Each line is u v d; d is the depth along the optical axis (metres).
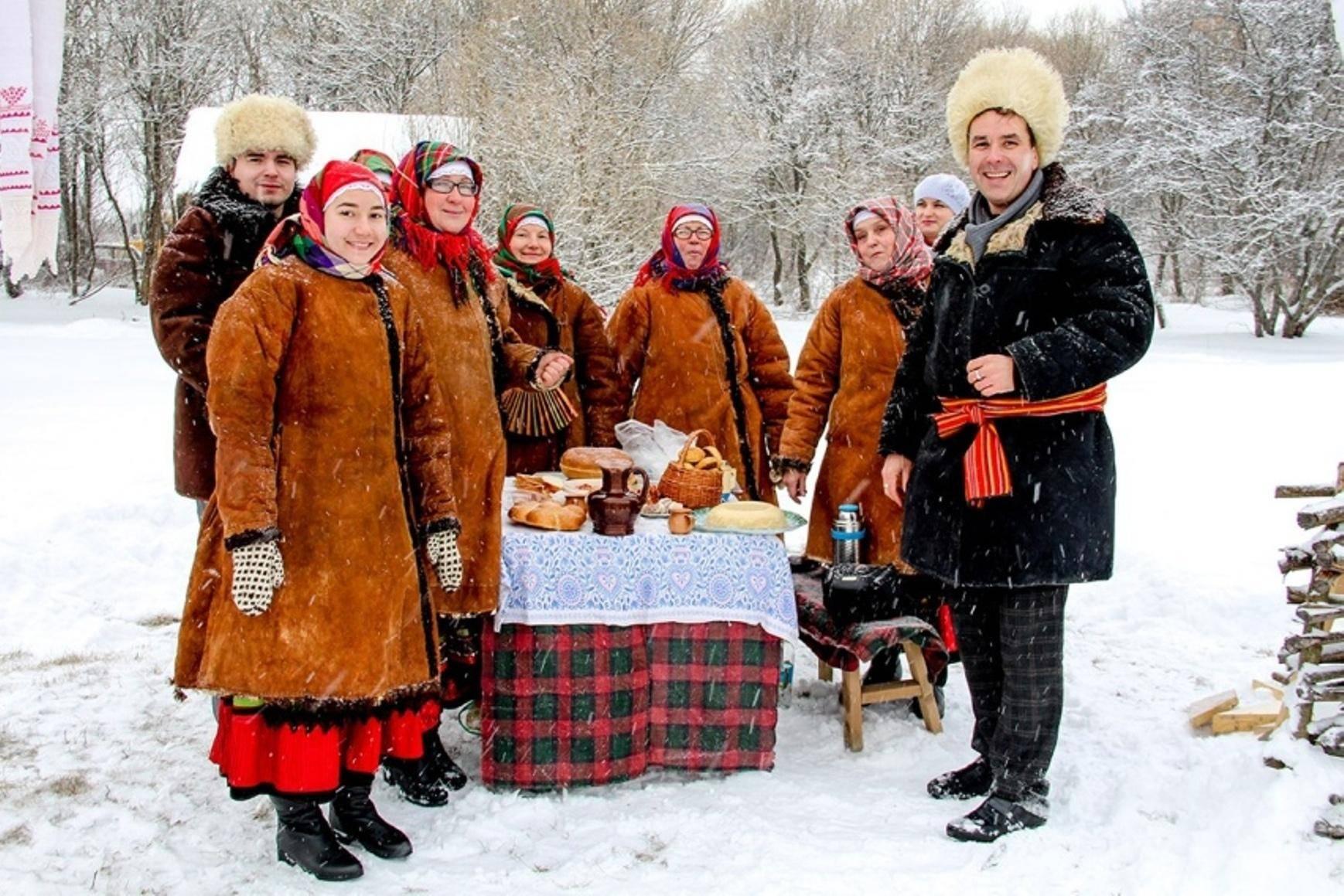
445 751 3.71
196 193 3.66
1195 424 10.38
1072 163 29.64
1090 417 3.13
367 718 3.04
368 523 2.94
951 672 4.87
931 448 3.32
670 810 3.36
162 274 3.42
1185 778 3.28
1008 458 3.09
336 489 2.90
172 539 6.47
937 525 3.25
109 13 32.62
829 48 37.53
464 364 3.43
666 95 27.78
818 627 3.98
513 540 3.49
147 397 12.66
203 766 3.68
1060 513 3.07
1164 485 7.81
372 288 3.02
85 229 38.38
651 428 4.51
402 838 3.10
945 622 4.19
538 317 4.51
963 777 3.47
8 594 5.47
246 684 2.83
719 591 3.58
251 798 2.96
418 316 3.25
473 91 22.17
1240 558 6.11
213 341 2.81
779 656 3.66
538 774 3.49
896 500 3.59
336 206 2.89
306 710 2.88
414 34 34.81
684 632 3.61
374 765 3.06
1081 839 3.09
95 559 6.01
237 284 3.50
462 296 3.50
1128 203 28.50
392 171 3.72
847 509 4.09
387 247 3.38
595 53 25.14
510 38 24.34
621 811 3.37
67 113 31.05
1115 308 2.97
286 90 35.94
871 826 3.27
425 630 3.10
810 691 4.50
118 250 43.88
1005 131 3.11
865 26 38.66
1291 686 3.36
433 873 2.99
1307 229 25.66
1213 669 4.66
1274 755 3.08
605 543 3.53
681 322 4.64
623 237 20.83
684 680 3.62
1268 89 25.72
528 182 20.05
